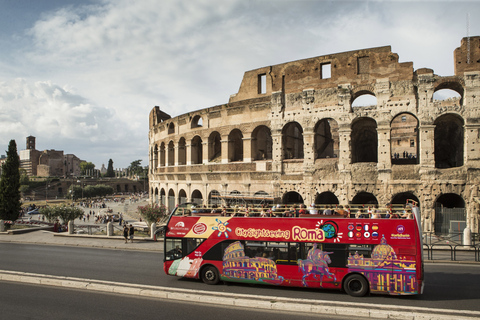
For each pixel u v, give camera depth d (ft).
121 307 57.47
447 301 58.70
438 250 101.65
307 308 55.01
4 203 179.63
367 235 62.34
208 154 165.17
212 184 160.56
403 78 121.19
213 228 72.64
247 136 148.87
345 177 126.52
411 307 54.49
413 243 59.98
